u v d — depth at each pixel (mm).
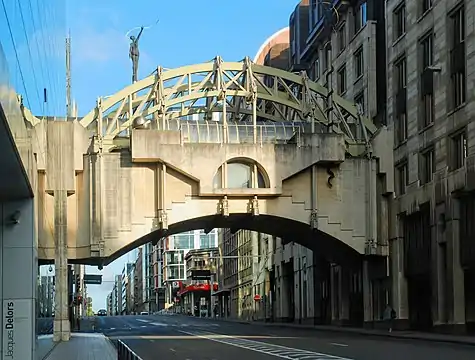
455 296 37406
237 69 45500
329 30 60406
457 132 38000
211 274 127750
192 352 28312
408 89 44562
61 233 39281
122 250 43156
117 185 42219
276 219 44188
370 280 47781
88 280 68688
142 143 41531
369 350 26797
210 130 44062
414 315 44375
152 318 113812
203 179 42188
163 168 42250
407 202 43875
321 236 45406
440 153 39719
